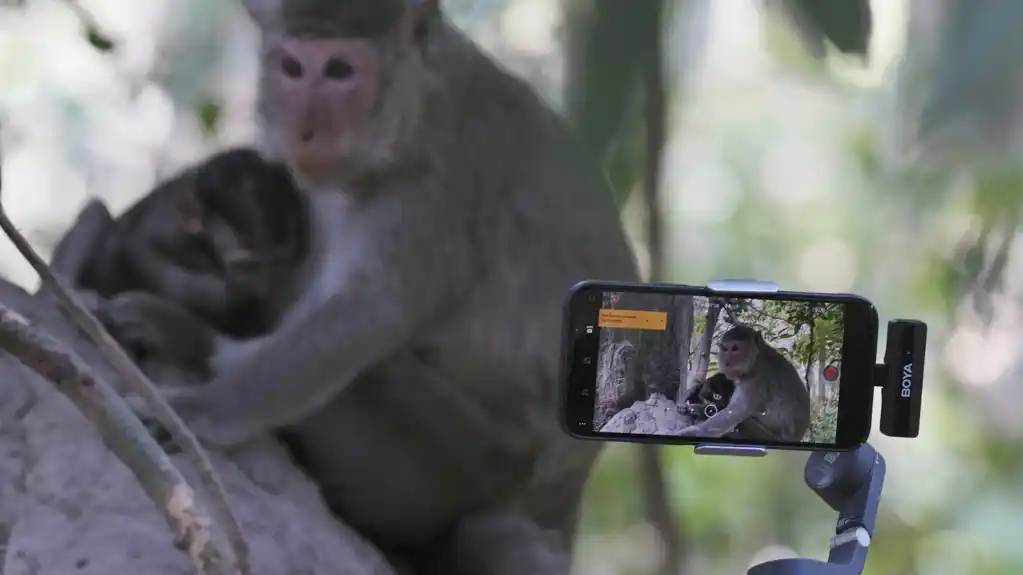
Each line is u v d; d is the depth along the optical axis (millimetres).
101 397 1886
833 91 4090
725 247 4484
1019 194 2842
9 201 3822
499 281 2572
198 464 1904
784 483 4637
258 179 2584
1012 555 4379
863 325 2182
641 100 2541
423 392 2531
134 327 2455
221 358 2494
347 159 2488
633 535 3984
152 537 2188
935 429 4496
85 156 3865
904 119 2803
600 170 2633
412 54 2506
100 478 2229
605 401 2184
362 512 2523
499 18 3371
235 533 1911
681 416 2186
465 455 2547
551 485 2609
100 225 2561
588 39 2475
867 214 4215
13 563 2184
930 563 4457
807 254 4445
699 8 2846
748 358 2184
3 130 3799
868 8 2469
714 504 4605
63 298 1900
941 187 2877
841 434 2182
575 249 2607
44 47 3893
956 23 2523
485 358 2574
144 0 3449
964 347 4336
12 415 2264
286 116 2490
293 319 2518
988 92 2527
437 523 2545
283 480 2371
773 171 4477
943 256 3566
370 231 2514
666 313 2180
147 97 3883
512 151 2580
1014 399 4398
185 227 2557
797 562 2158
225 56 3416
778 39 3656
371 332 2496
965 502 4484
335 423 2498
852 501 2191
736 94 4418
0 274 2637
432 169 2527
